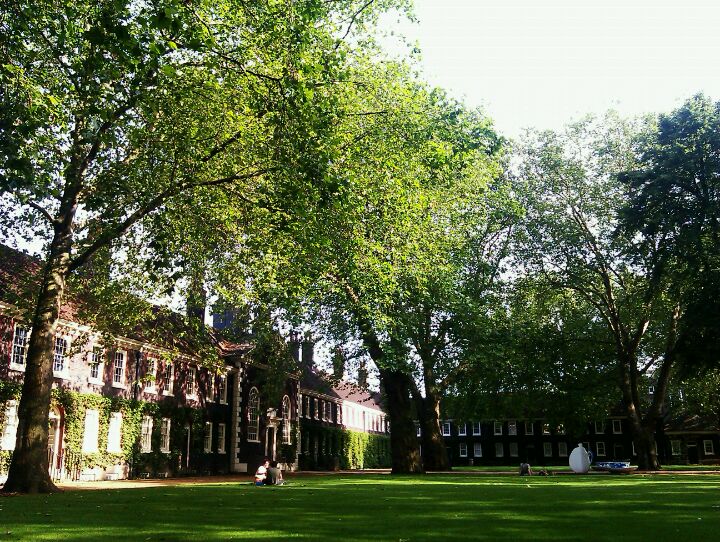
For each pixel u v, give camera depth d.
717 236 34.31
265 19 18.20
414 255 29.14
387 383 37.47
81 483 30.67
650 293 37.75
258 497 17.02
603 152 43.00
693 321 33.53
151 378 32.75
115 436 36.25
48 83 19.52
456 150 25.64
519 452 84.06
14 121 17.69
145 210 22.14
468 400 45.34
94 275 27.73
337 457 71.12
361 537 8.44
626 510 12.54
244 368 49.66
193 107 21.23
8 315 30.09
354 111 23.86
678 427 74.38
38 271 27.59
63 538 8.41
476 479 29.42
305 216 19.00
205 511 12.61
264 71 19.78
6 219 24.92
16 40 17.08
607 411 48.78
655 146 37.94
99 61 16.08
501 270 43.41
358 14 25.12
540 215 42.72
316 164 17.80
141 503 14.92
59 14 17.81
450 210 32.97
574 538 8.27
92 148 22.52
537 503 14.42
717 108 36.28
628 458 79.12
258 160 22.12
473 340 36.34
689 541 7.91
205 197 23.42
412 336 34.81
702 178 34.97
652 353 48.84
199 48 15.23
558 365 44.81
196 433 43.28
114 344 29.20
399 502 14.89
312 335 40.66
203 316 44.66
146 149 22.50
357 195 22.62
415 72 26.11
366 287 25.58
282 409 55.56
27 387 21.53
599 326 47.97
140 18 14.02
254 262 25.52
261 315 38.94
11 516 11.63
